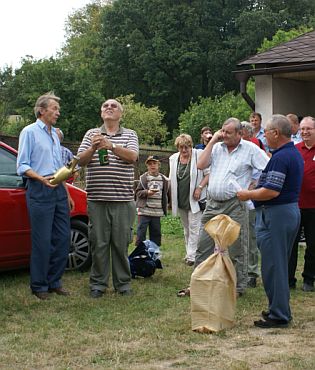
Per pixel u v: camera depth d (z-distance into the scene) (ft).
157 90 166.81
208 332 17.57
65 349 16.12
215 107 108.27
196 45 161.38
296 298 22.16
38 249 21.62
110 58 170.30
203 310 17.75
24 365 14.97
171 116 174.09
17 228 23.54
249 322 18.80
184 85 170.19
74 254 26.00
